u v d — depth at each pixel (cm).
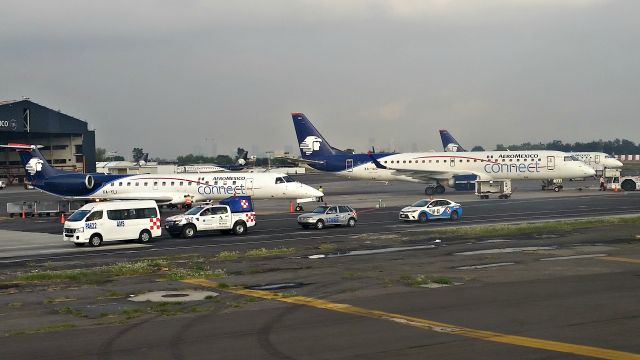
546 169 9950
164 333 1900
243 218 5328
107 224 4709
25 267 3625
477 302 2272
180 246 4541
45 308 2325
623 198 8669
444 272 2994
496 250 3806
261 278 2948
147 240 4869
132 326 2003
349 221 5712
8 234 5691
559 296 2342
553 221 5694
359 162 10519
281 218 6794
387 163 10438
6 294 2633
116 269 3294
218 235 5256
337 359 1589
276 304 2327
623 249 3716
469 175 10044
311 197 7650
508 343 1702
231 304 2342
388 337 1797
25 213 7856
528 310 2117
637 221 5350
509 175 10088
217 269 3262
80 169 15662
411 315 2083
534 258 3409
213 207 5228
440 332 1842
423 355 1605
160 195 7575
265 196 7581
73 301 2459
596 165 14100
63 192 7800
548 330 1839
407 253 3762
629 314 2027
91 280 2980
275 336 1841
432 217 6053
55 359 1636
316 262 3456
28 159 7931
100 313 2219
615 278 2717
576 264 3152
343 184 14625
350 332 1869
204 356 1641
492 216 6462
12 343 1806
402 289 2572
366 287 2639
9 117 14012
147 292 2633
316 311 2184
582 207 7325
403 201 8888
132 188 7662
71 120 15312
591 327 1864
